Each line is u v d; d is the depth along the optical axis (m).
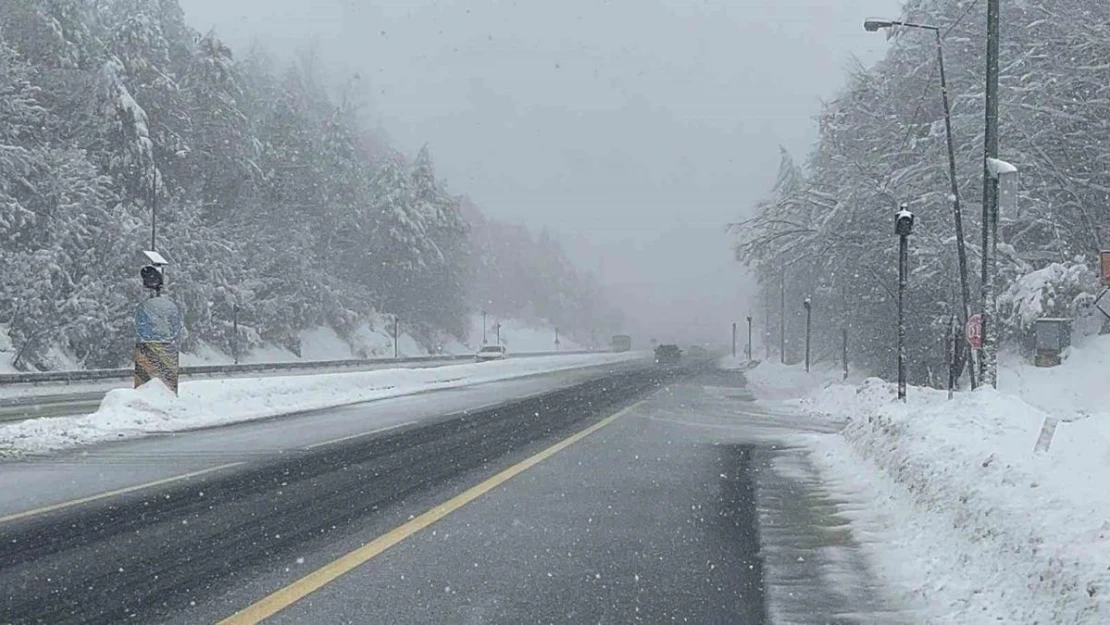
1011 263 30.31
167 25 73.50
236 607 6.01
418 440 16.30
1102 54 29.31
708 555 7.64
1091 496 6.61
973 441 9.98
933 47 36.12
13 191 44.31
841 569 7.18
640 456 14.27
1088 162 31.11
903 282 19.95
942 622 5.80
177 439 16.27
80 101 53.56
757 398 30.92
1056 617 5.20
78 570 6.92
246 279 64.19
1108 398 22.52
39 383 34.88
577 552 7.70
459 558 7.44
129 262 49.12
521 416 21.91
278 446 15.20
